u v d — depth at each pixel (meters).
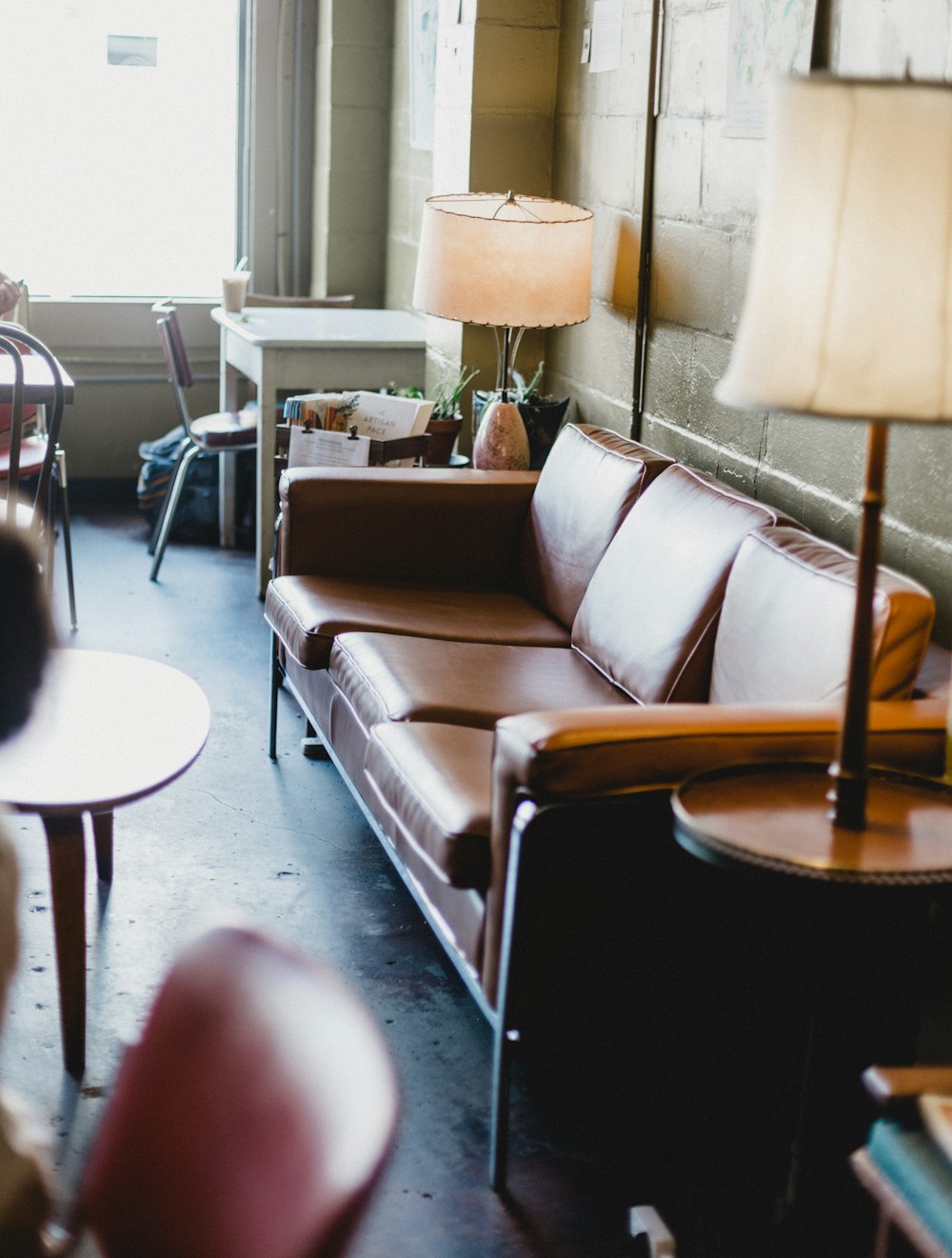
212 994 0.96
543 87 4.10
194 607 4.53
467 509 3.38
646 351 3.58
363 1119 0.80
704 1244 1.84
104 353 5.76
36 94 5.54
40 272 5.73
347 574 3.34
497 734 1.92
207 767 3.35
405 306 5.43
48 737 2.26
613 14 3.66
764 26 2.87
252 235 5.83
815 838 1.63
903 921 1.92
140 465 5.89
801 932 1.98
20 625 0.86
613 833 1.91
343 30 5.39
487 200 3.70
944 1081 1.43
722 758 1.88
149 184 5.76
